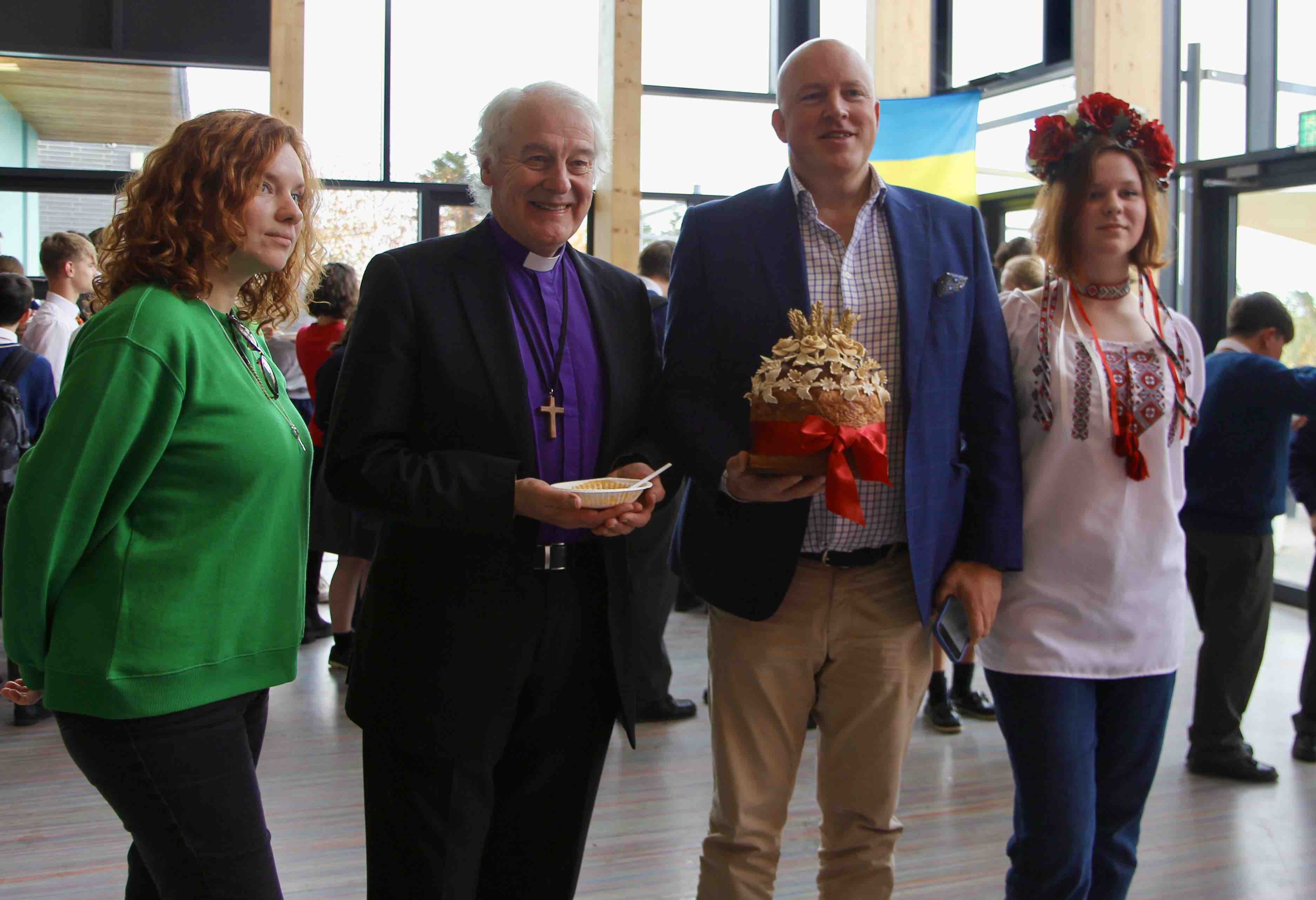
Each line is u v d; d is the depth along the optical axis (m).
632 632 1.71
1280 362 3.19
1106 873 1.91
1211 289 5.61
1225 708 3.18
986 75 7.27
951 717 3.55
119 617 1.36
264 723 1.62
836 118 1.75
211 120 1.47
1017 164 7.00
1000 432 1.83
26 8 6.88
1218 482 3.16
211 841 1.40
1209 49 5.66
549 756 1.69
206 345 1.42
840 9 8.21
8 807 2.92
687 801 2.98
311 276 1.69
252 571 1.47
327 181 7.48
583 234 6.82
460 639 1.59
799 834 2.78
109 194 7.13
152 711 1.37
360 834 2.75
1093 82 5.35
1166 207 1.99
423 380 1.61
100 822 2.84
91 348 1.36
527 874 1.71
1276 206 5.32
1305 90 5.17
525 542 1.60
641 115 5.86
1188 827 2.84
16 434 3.51
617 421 1.72
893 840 1.85
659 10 8.12
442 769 1.59
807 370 1.58
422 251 1.66
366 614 1.68
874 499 1.78
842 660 1.83
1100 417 1.87
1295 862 2.64
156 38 7.04
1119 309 1.97
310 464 1.60
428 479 1.51
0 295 3.75
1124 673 1.85
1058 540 1.86
